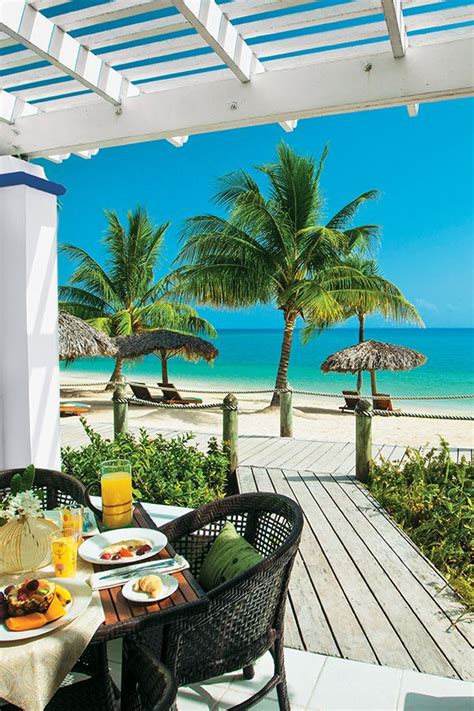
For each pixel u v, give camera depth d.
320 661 2.44
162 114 3.16
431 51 2.67
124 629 1.46
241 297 14.50
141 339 16.23
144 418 16.16
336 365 13.05
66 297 20.14
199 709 2.12
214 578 2.06
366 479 5.32
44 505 2.73
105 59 3.00
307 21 2.62
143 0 2.41
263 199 14.18
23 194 3.45
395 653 2.49
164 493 4.40
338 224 15.24
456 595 3.05
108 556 1.84
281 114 2.93
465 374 31.39
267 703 2.17
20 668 1.33
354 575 3.29
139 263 20.16
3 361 3.58
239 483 5.24
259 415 15.78
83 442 7.08
